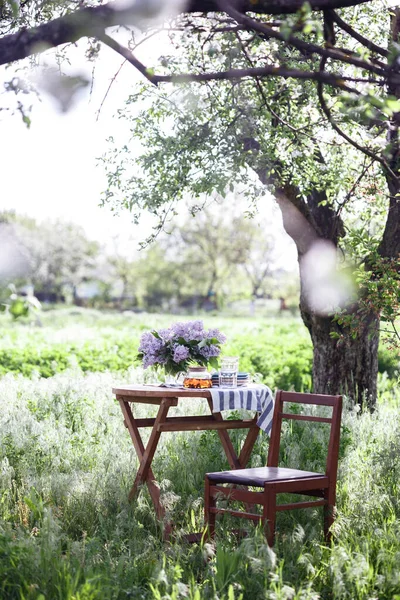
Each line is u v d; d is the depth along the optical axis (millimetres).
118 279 74000
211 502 5230
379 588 4109
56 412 8516
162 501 5645
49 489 5969
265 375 14641
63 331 27500
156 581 3975
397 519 5266
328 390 8938
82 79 3012
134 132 7594
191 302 73562
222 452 7145
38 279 65000
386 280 7098
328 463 5230
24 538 4457
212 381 6270
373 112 3301
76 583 3838
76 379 9930
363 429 7594
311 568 4227
